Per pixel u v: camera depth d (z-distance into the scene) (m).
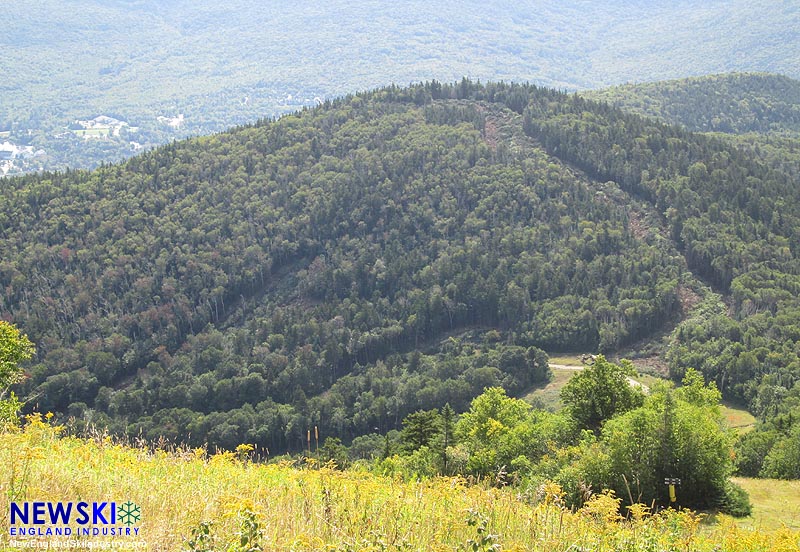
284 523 11.39
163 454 16.22
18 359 27.94
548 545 12.24
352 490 14.31
